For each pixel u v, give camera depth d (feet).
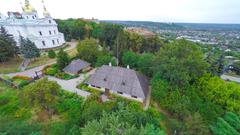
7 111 101.60
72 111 98.27
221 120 96.58
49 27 222.07
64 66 162.40
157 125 88.17
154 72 129.39
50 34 226.17
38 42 213.05
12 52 170.30
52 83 94.32
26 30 213.46
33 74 153.58
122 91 115.24
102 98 116.78
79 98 114.42
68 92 120.88
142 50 213.46
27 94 88.43
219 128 94.07
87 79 136.26
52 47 226.99
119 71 123.13
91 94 111.45
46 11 221.05
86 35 286.87
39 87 88.89
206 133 89.86
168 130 95.96
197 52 115.55
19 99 101.30
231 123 99.09
